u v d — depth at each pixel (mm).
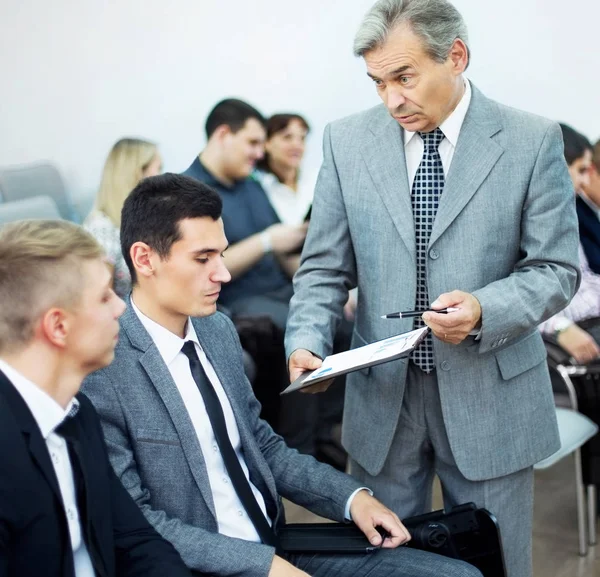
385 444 1802
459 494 1814
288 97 3074
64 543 1168
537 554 2729
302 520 2943
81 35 3113
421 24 1541
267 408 3020
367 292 1797
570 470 3312
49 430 1179
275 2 3025
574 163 2945
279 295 3074
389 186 1730
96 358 1204
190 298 1512
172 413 1509
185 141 3115
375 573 1603
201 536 1468
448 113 1679
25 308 1144
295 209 3102
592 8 2900
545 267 1690
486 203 1678
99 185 3129
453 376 1721
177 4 3061
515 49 2977
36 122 3162
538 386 1792
